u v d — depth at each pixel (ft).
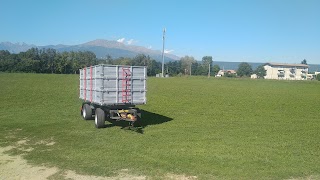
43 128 46.68
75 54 423.64
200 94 114.52
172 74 454.40
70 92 110.73
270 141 40.52
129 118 46.09
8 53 422.82
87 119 54.39
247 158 32.50
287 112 70.03
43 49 417.08
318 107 80.59
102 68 45.83
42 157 31.89
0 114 59.77
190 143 38.47
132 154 33.27
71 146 36.42
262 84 219.82
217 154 33.73
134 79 48.26
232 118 59.82
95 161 30.66
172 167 29.12
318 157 33.47
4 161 30.66
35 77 222.89
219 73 601.62
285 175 27.66
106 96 46.37
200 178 26.55
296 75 581.53
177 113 65.57
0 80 171.22
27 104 75.31
